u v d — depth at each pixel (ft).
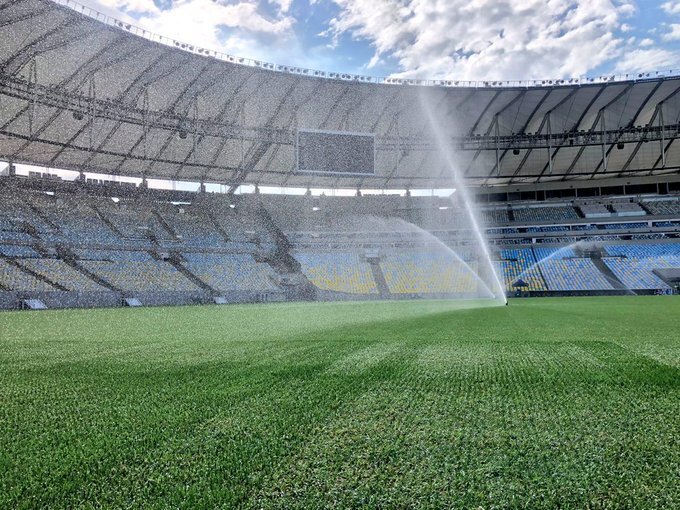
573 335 31.78
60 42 92.94
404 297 131.64
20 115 103.40
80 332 38.58
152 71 107.55
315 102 128.06
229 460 9.48
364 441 10.46
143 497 8.00
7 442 10.85
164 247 124.36
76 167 125.59
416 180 156.66
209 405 13.76
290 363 20.79
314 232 148.66
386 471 8.87
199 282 118.42
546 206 157.69
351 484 8.35
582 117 133.18
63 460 9.71
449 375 17.71
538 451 9.84
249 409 13.23
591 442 10.35
